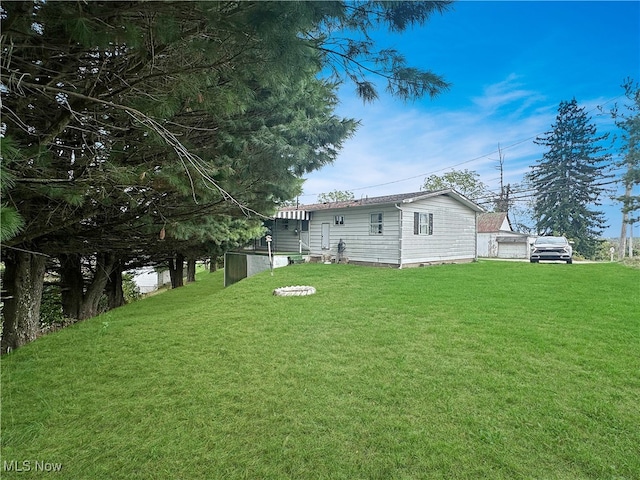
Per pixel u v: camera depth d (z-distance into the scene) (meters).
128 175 3.19
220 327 5.15
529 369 3.35
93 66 2.70
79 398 2.97
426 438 2.30
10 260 5.51
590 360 3.53
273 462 2.11
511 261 16.23
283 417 2.60
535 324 4.83
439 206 14.13
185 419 2.60
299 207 18.17
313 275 10.59
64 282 8.20
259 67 2.59
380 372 3.37
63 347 4.38
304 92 4.87
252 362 3.71
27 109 3.05
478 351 3.86
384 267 12.76
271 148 4.35
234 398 2.91
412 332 4.60
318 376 3.31
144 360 3.87
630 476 1.93
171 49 2.57
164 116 3.10
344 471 2.02
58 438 2.38
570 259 14.30
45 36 2.28
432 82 2.54
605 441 2.24
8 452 2.21
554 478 1.93
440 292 7.32
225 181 4.17
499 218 26.31
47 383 3.29
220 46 2.37
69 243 5.76
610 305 5.91
